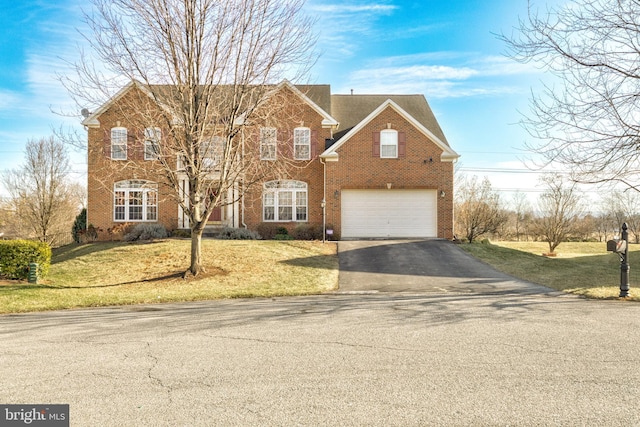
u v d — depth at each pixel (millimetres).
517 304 10414
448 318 8719
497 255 20297
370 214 25062
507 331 7531
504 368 5598
